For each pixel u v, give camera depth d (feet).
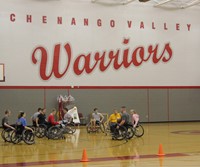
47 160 36.50
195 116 95.35
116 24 88.79
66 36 85.05
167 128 75.46
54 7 84.33
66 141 53.78
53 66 83.97
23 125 50.67
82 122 85.25
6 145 49.47
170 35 92.99
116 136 54.54
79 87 85.76
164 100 92.48
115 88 88.43
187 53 94.32
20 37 81.66
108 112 87.66
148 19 91.35
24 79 81.97
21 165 33.68
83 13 86.53
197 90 95.35
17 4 81.71
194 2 91.97
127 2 88.74
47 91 83.61
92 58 86.79
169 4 93.09
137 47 90.22
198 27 95.55
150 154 39.40
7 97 80.74
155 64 91.61
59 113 82.74
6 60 80.59
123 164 33.22
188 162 33.58
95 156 38.65
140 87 90.38
